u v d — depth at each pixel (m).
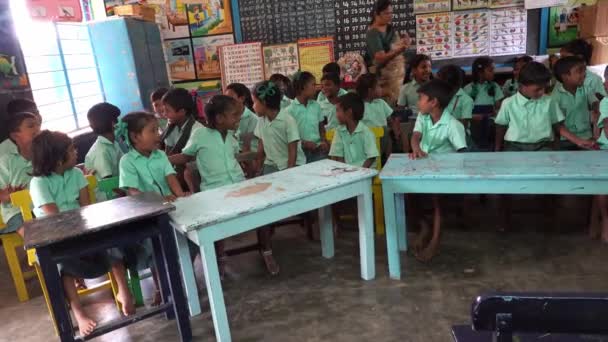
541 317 0.84
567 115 3.09
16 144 2.66
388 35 4.47
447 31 5.12
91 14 5.09
